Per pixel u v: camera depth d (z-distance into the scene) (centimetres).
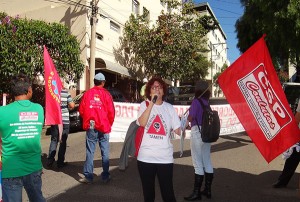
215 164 812
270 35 1717
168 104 432
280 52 1986
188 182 669
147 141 408
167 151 409
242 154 919
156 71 2395
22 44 1316
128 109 826
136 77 2577
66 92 778
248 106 509
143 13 2592
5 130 369
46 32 1373
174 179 688
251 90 509
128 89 2588
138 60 2498
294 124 488
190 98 2039
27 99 393
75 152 971
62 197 586
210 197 582
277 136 496
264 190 622
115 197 586
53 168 784
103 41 2192
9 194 371
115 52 2352
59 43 1428
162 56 2341
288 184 660
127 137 476
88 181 658
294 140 489
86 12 1998
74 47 1509
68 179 695
